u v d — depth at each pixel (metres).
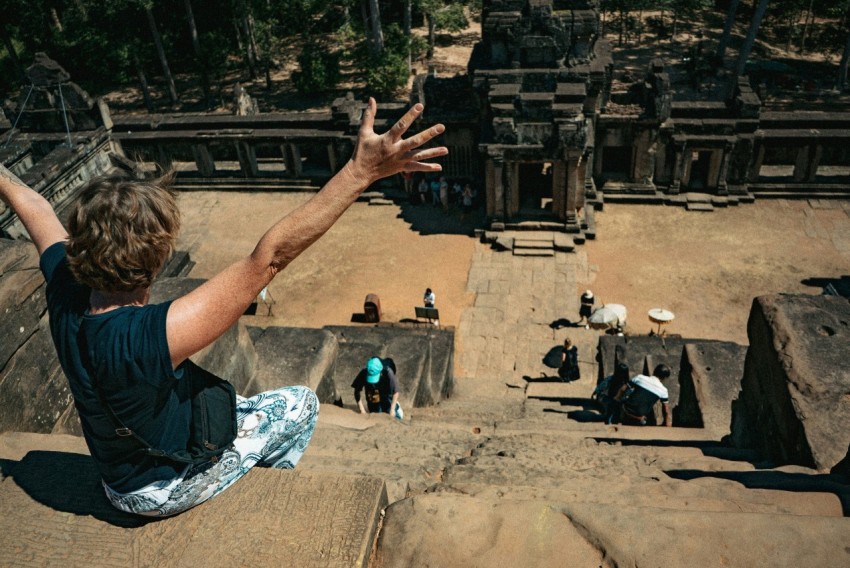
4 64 53.97
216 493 3.33
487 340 25.69
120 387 2.54
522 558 3.23
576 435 9.82
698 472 5.84
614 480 5.19
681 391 12.41
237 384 8.27
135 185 2.46
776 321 7.03
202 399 3.00
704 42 54.06
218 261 31.19
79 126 31.03
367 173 2.59
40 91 30.52
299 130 33.97
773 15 59.03
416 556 3.23
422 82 33.03
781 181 31.98
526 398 17.47
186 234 32.88
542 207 31.55
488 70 28.52
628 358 18.00
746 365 7.97
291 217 2.54
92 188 2.44
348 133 33.41
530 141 28.38
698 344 12.10
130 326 2.47
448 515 3.39
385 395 11.00
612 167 33.69
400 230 31.77
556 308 26.95
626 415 11.97
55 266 2.88
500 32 27.83
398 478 4.77
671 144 31.16
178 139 34.41
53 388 6.28
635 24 57.25
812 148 30.77
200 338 2.51
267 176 35.38
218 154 38.06
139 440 2.78
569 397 18.16
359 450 6.75
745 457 7.23
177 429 2.89
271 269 2.57
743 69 43.88
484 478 5.39
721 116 31.12
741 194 31.88
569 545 3.26
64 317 2.65
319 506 3.30
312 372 9.95
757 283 27.50
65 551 3.18
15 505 3.42
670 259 29.09
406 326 25.00
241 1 47.62
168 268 29.50
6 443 4.86
